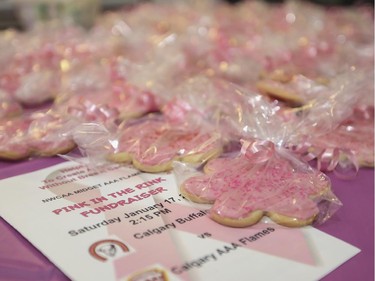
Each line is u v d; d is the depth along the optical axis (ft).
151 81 2.06
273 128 1.56
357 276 1.18
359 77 1.82
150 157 1.52
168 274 1.13
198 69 2.36
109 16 3.39
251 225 1.28
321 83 1.95
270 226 1.29
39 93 2.08
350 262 1.21
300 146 1.57
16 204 1.34
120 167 1.53
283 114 1.68
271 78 2.10
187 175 1.47
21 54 2.49
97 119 1.72
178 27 3.11
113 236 1.23
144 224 1.27
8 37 2.78
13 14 3.70
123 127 1.72
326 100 1.69
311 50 2.46
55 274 1.14
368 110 1.75
